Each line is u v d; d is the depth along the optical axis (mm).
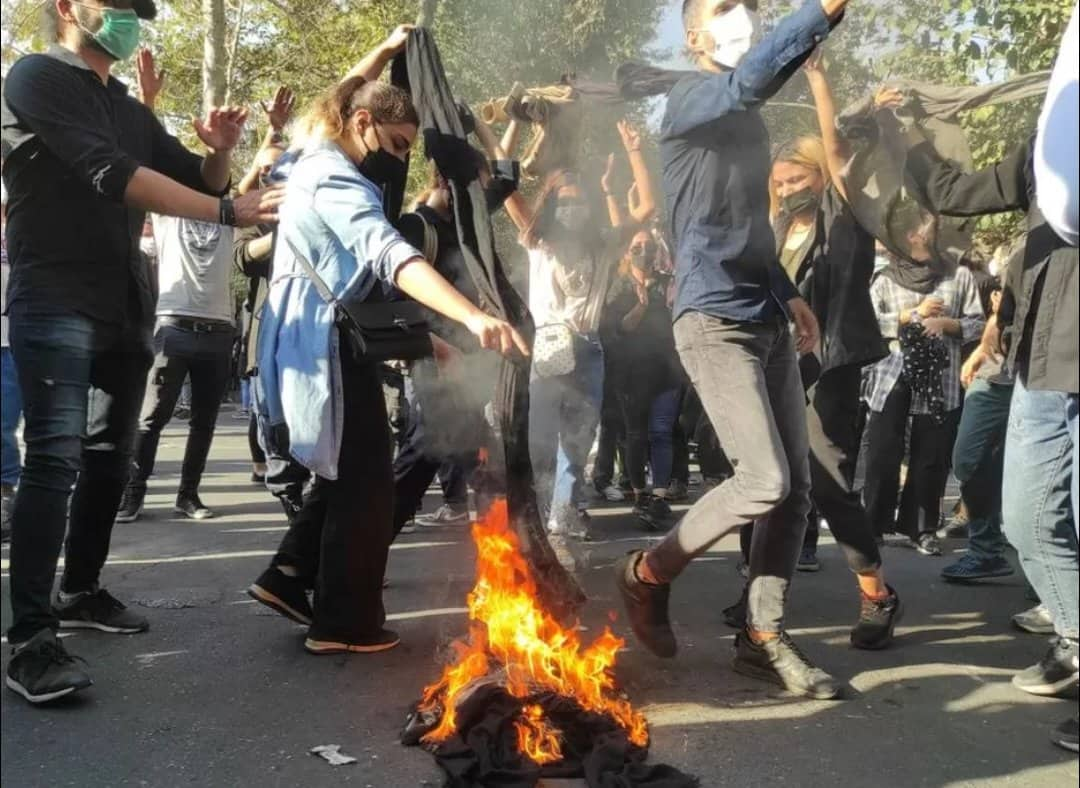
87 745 2387
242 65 13156
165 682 2814
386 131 2939
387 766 2297
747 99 2480
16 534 2605
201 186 3156
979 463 4188
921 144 3023
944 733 2525
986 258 4742
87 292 2713
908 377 4723
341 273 2840
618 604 3701
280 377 2934
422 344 2898
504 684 2494
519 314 2852
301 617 3250
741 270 2729
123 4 2719
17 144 2619
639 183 3557
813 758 2363
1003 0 3537
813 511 4348
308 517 3205
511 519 2941
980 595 4043
